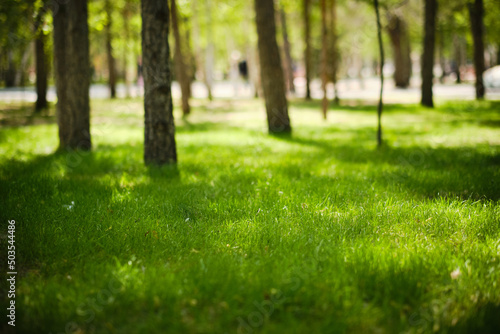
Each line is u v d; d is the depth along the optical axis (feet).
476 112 54.29
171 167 23.54
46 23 32.78
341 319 8.83
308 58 89.25
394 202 16.48
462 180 19.83
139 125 50.08
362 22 108.06
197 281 10.38
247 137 38.45
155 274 10.80
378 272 10.69
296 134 41.04
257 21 40.91
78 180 20.97
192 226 14.40
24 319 9.19
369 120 52.75
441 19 92.84
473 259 11.51
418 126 44.24
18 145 33.14
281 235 13.43
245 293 9.78
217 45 140.15
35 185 19.35
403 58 142.41
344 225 14.26
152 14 23.53
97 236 13.52
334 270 10.86
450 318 8.96
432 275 10.68
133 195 17.89
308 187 19.15
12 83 122.21
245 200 17.08
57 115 31.42
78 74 30.45
